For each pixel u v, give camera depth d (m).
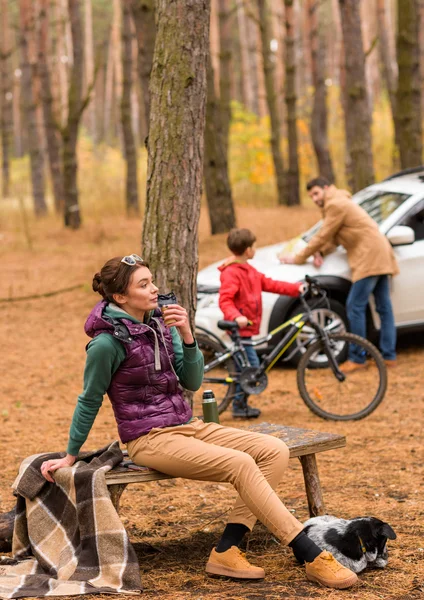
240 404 7.67
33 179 25.98
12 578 3.98
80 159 40.75
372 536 4.16
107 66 59.94
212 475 4.08
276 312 9.09
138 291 4.04
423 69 32.84
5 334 12.02
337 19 39.78
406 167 14.27
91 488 4.04
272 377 9.25
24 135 60.22
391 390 8.59
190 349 4.21
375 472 6.07
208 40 5.62
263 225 17.81
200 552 4.57
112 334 4.04
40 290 14.80
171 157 5.54
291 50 23.30
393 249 9.57
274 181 29.06
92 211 25.41
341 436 4.63
